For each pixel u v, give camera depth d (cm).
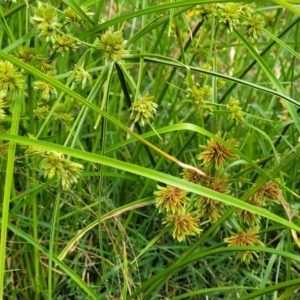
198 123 43
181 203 32
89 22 30
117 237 39
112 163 27
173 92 51
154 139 45
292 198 42
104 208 41
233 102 35
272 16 47
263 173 30
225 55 54
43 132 40
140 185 45
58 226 40
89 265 40
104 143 31
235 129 44
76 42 31
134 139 35
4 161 35
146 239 43
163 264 43
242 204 28
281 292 41
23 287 40
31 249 38
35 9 30
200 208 32
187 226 32
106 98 30
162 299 41
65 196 40
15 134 28
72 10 31
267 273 35
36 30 31
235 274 42
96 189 43
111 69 30
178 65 30
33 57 31
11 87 28
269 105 47
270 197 33
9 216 35
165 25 38
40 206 42
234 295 40
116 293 40
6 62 28
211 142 32
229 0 27
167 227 33
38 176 42
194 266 43
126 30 60
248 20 35
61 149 27
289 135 47
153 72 58
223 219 32
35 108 37
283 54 59
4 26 32
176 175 44
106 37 29
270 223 43
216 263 42
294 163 39
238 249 31
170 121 46
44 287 39
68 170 29
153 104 30
